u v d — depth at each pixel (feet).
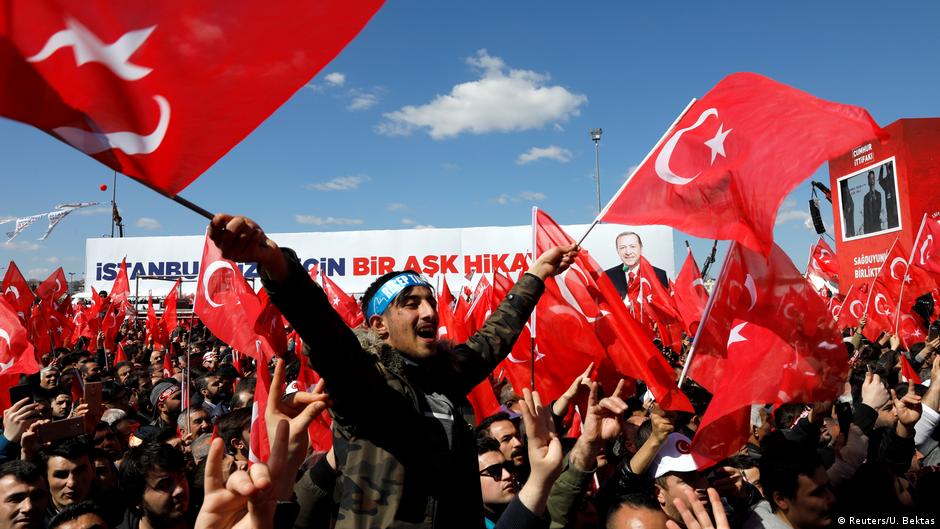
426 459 6.75
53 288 45.14
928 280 37.19
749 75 11.53
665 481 10.77
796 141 10.75
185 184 5.99
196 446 16.40
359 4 6.22
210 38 6.13
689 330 31.96
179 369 39.45
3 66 5.62
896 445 15.78
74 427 14.35
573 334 16.53
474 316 28.91
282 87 6.18
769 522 10.34
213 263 20.16
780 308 11.73
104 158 5.87
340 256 96.12
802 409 18.40
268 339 19.20
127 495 12.95
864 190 66.03
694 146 11.57
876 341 39.70
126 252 98.89
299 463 6.60
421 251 95.35
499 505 11.79
